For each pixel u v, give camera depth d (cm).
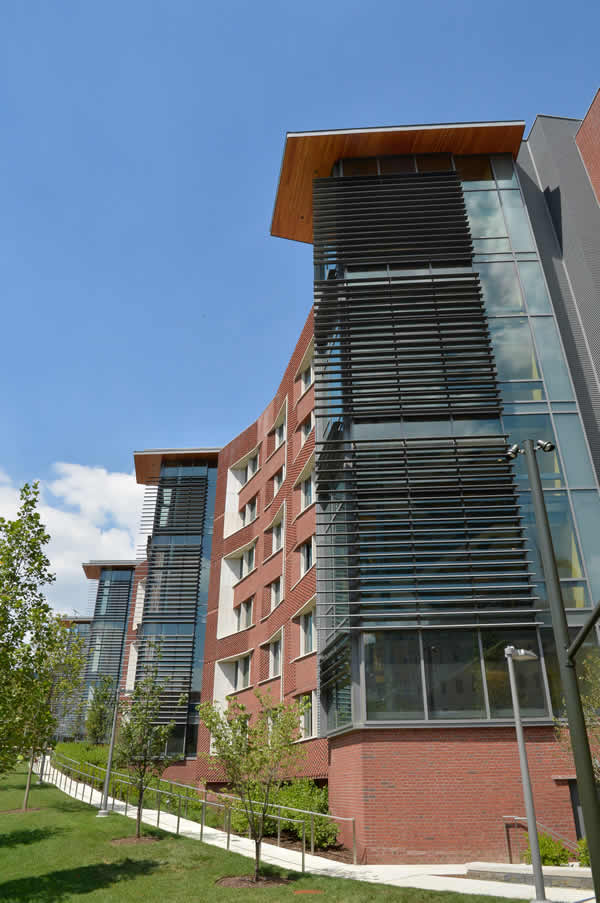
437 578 1545
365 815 1377
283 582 2378
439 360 1784
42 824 1723
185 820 1927
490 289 1938
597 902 750
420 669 1502
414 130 2097
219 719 1312
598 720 1280
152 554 3347
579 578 1571
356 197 2047
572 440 1728
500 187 2116
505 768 1398
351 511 1620
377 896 1013
